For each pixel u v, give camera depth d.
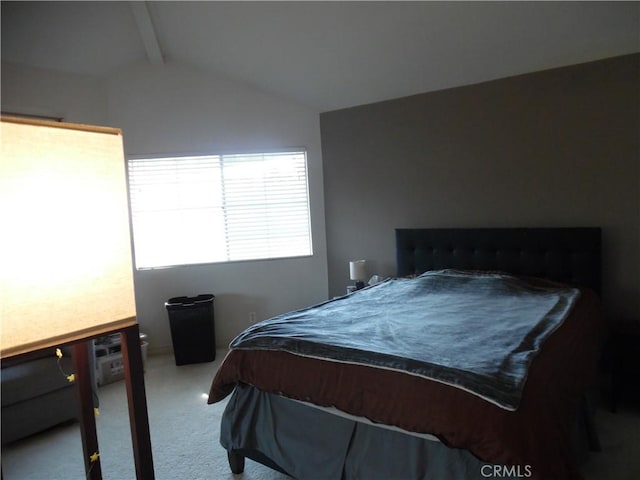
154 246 4.12
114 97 3.95
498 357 1.64
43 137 0.84
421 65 3.27
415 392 1.51
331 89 3.78
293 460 1.89
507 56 3.03
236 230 4.20
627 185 2.93
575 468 1.40
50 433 2.62
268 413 1.99
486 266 3.42
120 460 2.26
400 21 2.80
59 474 2.17
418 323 2.23
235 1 2.90
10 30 2.97
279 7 2.88
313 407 1.86
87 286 0.93
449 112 3.58
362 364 1.69
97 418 2.75
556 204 3.20
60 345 0.89
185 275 4.14
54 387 2.58
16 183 0.81
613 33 2.68
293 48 3.31
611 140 2.96
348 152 4.05
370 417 1.58
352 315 2.47
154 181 4.09
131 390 1.07
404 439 1.59
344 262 4.18
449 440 1.39
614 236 2.99
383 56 3.21
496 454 1.29
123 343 1.05
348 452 1.73
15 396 2.41
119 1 3.02
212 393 2.07
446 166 3.63
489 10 2.59
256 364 1.96
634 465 2.00
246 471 2.16
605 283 3.03
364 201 4.03
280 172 4.20
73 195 0.90
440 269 3.53
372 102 3.89
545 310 2.36
